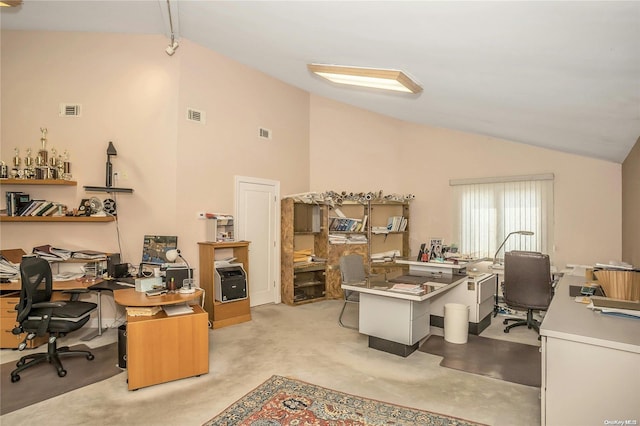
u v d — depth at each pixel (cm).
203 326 290
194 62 452
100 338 377
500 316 467
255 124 522
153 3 359
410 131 628
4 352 338
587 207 484
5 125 401
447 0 149
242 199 502
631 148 368
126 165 422
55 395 257
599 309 221
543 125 327
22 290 293
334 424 219
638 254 353
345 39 241
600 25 138
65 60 413
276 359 322
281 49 328
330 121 618
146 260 411
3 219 375
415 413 231
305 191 602
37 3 357
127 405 243
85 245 411
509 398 251
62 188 408
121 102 423
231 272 438
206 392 261
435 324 414
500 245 539
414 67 252
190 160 445
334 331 404
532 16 145
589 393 170
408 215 615
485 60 204
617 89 200
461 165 582
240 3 264
